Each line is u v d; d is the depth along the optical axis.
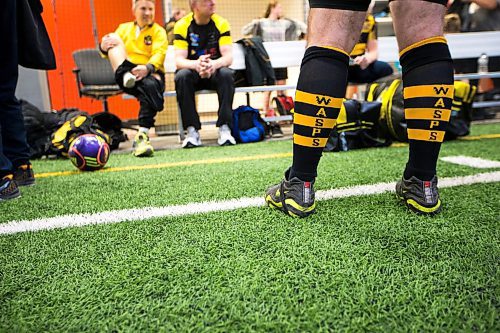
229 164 2.49
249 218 1.28
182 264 0.95
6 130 1.94
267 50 4.03
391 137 3.16
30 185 2.05
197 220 1.29
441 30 1.20
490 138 3.26
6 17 1.76
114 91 5.27
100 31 6.88
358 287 0.82
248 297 0.79
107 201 1.62
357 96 5.99
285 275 0.88
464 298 0.77
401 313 0.73
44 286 0.87
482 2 4.58
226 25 3.69
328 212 1.32
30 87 4.96
